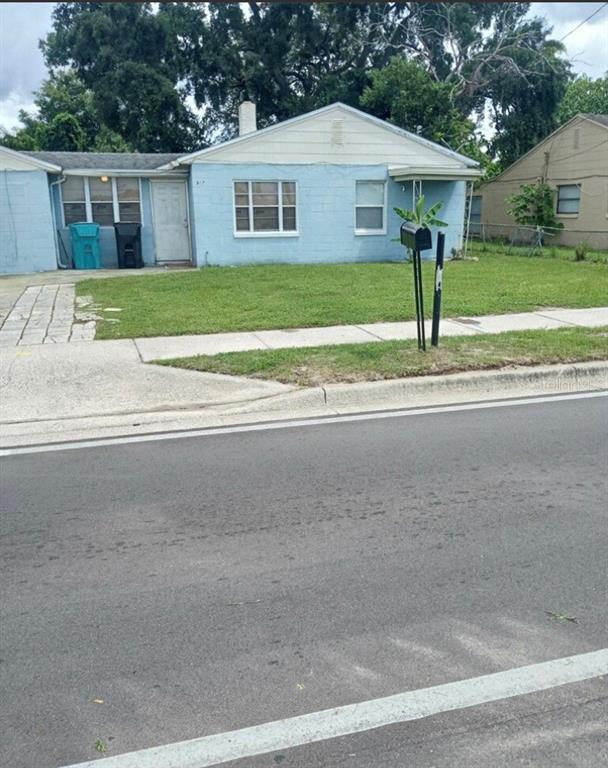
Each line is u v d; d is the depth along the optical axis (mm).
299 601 3166
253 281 13914
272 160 17641
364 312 10133
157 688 2588
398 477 4629
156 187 18344
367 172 18359
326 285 13195
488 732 2334
